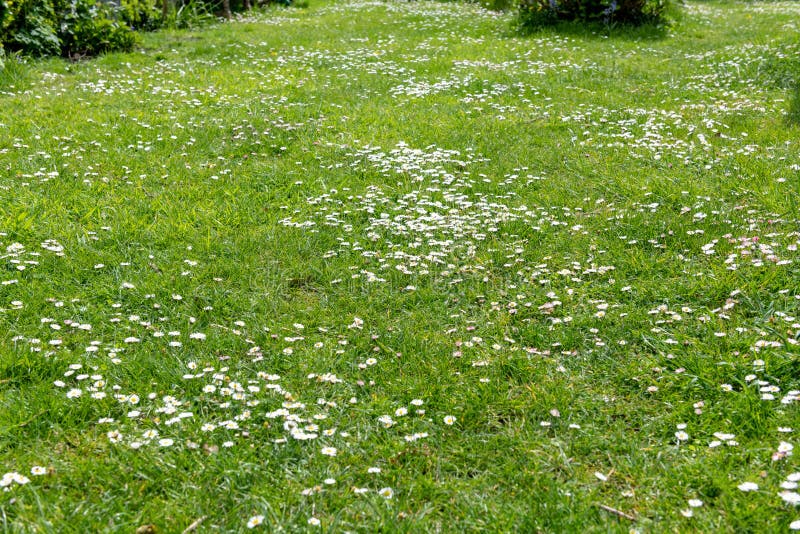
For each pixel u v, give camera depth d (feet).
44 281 14.02
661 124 24.75
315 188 19.31
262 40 42.65
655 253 15.37
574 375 11.35
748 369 10.78
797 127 23.79
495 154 22.20
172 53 38.04
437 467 9.27
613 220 17.10
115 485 8.65
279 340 12.32
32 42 33.99
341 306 13.67
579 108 27.37
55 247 15.10
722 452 9.17
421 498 8.70
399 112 26.84
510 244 15.89
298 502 8.52
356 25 49.93
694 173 20.06
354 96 29.40
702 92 29.35
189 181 19.84
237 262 15.21
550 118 26.02
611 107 27.55
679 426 9.71
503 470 9.21
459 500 8.64
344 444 9.66
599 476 8.78
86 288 13.91
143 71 33.09
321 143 23.08
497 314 13.21
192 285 14.17
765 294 13.10
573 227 16.67
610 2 43.65
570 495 8.54
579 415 10.32
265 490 8.60
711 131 23.94
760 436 9.50
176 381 10.95
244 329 12.74
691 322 12.60
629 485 8.87
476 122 25.63
